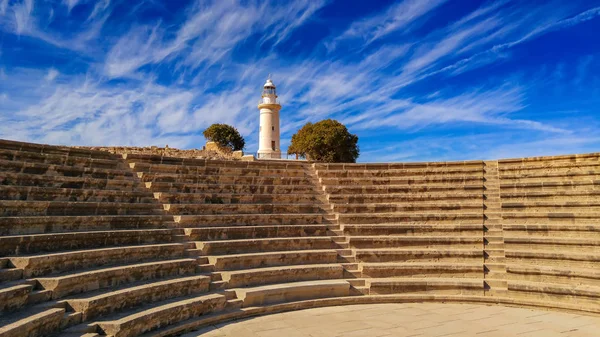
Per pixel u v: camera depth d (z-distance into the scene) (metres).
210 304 12.45
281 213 19.25
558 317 13.59
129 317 10.16
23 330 8.09
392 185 21.80
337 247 17.86
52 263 10.52
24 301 9.11
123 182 16.38
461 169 22.08
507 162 21.66
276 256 15.91
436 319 13.23
